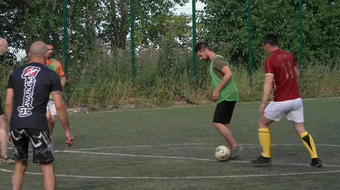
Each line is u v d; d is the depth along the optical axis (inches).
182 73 813.2
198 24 991.6
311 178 283.4
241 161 343.6
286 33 989.8
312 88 922.1
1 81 721.0
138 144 429.7
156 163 339.9
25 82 223.0
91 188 267.3
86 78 751.1
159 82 793.6
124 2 1503.4
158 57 812.6
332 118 599.5
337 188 258.1
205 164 333.7
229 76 343.3
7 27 1051.9
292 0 1016.2
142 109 747.4
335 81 945.5
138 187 267.4
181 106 778.2
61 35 970.1
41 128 221.3
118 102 758.5
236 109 725.3
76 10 962.1
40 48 228.4
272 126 541.3
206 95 813.9
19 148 227.0
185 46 839.7
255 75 881.5
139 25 1542.8
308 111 684.1
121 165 333.7
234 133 489.1
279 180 279.1
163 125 562.9
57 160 355.9
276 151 382.3
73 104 733.3
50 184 223.1
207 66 821.9
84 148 411.2
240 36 961.5
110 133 503.5
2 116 344.5
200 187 264.7
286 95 316.2
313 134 472.4
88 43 883.4
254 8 976.3
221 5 978.7
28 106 221.5
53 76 225.1
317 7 1030.4
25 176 300.7
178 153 380.8
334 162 334.3
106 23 1428.4
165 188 263.7
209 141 442.6
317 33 1011.3
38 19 1016.9
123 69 784.3
